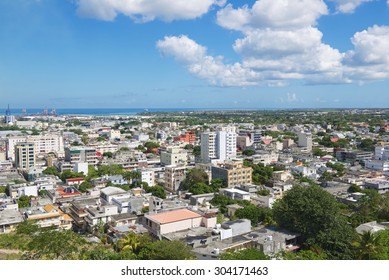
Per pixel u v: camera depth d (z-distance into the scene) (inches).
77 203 4719.5
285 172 6865.2
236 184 6373.0
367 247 2561.5
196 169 6643.7
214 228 3324.3
